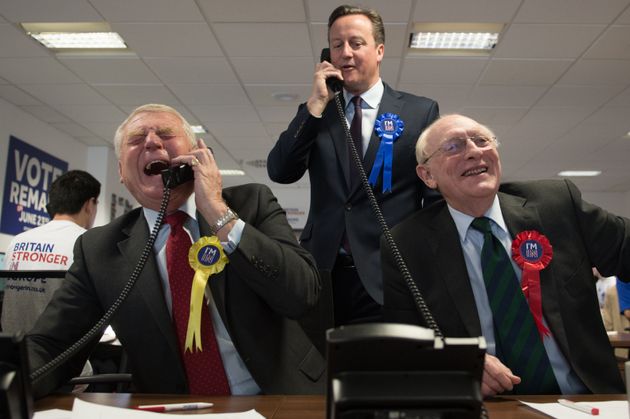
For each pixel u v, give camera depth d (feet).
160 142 4.57
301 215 38.32
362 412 2.01
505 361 4.43
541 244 4.61
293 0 14.11
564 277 4.57
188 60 17.83
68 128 25.08
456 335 4.48
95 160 28.25
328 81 6.25
